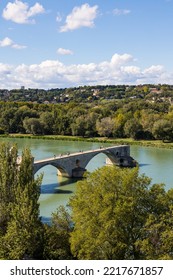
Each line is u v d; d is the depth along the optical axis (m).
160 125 168.75
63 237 41.50
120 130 185.00
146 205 37.62
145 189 39.22
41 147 153.75
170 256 33.75
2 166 45.16
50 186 91.44
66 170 101.00
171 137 169.75
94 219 36.38
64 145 162.62
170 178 97.88
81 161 106.69
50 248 40.28
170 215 36.16
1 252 39.84
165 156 136.00
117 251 35.81
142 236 35.94
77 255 37.78
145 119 181.38
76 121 192.62
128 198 36.19
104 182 38.19
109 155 122.38
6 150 45.88
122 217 35.66
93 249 35.47
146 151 148.88
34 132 199.88
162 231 35.22
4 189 44.69
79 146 159.38
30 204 40.56
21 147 151.62
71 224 49.56
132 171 38.44
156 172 105.62
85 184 39.78
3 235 42.41
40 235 40.31
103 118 189.62
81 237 36.72
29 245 39.34
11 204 42.94
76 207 38.69
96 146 160.12
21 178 44.81
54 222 44.62
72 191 86.31
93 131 191.50
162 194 38.72
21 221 40.00
